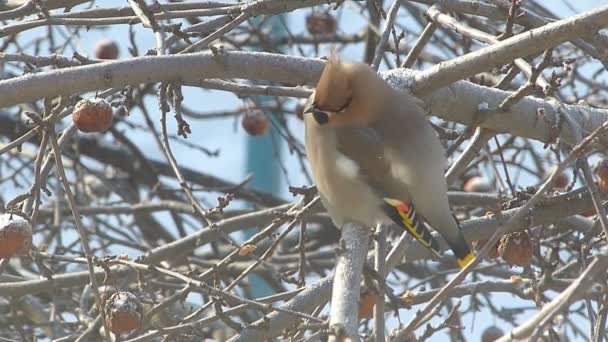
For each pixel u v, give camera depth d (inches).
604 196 414.6
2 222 346.6
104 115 375.6
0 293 450.6
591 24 348.5
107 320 356.2
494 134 407.2
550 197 404.5
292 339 354.0
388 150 361.4
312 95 378.9
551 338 404.2
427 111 397.1
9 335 520.1
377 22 564.1
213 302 358.9
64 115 392.2
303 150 610.9
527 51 361.4
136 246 551.8
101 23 391.9
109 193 669.9
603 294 352.5
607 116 410.6
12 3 447.8
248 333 376.5
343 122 366.0
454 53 574.6
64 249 507.2
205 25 413.4
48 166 383.9
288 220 395.9
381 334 329.7
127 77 353.1
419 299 415.5
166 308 438.9
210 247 642.2
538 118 399.5
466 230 406.9
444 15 404.5
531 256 394.0
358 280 327.9
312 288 387.2
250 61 372.8
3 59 370.0
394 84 385.4
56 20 388.5
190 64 364.2
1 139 653.3
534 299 410.0
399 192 359.9
